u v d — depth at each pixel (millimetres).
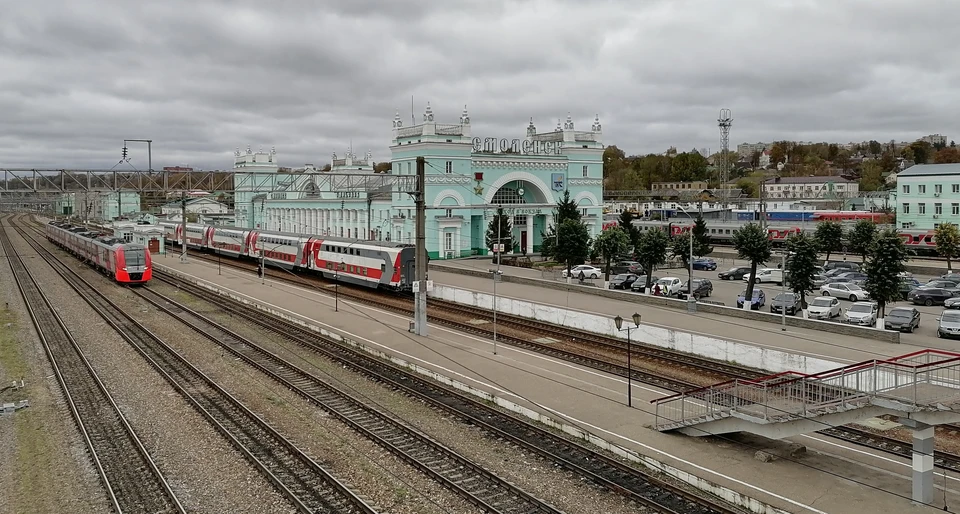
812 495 17359
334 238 61812
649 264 53688
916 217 85438
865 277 56938
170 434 22094
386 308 47625
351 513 16641
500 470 19219
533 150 81938
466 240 77562
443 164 74750
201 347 35281
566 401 25625
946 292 48562
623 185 178250
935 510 16531
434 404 25500
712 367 30484
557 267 70062
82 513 16781
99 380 28047
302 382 28656
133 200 128250
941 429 22703
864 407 17562
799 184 155750
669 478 18750
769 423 19031
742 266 71500
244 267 75625
